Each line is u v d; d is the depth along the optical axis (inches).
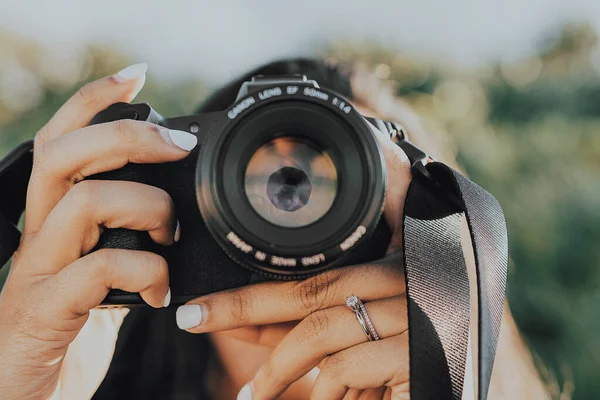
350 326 14.6
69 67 58.4
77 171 15.0
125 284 14.5
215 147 14.3
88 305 14.4
